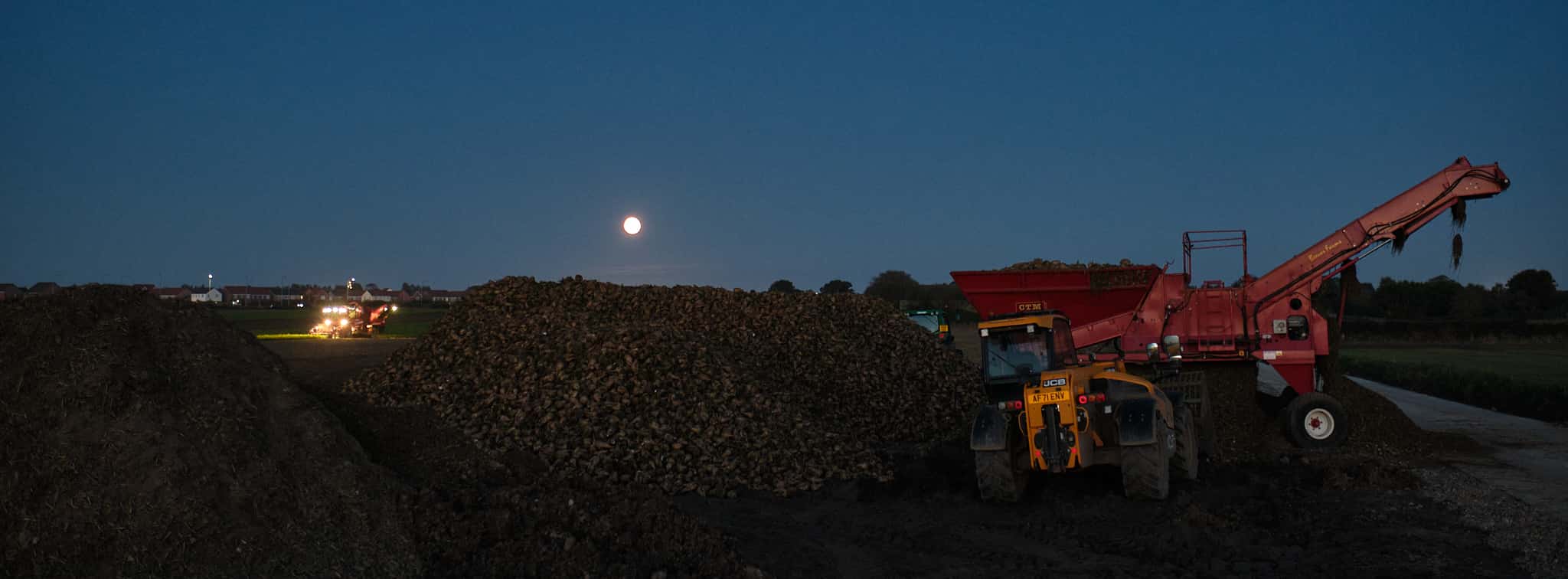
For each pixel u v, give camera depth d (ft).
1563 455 36.88
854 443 35.32
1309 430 38.58
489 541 19.16
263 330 132.87
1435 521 24.59
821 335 53.26
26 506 16.10
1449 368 79.10
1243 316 40.93
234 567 16.30
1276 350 40.65
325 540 17.53
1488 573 19.39
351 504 18.66
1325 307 44.45
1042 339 30.04
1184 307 41.39
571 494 22.80
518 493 21.90
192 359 20.38
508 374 37.09
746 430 33.09
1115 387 29.50
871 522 26.00
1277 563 20.68
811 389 47.57
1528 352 118.32
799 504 28.48
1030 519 25.98
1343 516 25.31
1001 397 30.35
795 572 20.54
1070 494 29.14
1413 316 198.59
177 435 17.98
